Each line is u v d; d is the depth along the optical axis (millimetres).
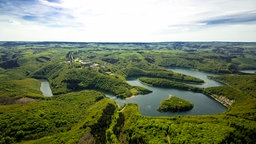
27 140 138750
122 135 150125
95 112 175875
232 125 153000
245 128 148500
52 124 157750
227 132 138625
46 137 138750
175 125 148250
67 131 150875
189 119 164625
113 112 187500
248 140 138875
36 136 142750
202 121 160625
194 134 135875
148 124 153000
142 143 135875
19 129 145625
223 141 129000
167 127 147750
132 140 140500
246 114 180500
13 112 170375
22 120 156000
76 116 176375
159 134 141375
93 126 151500
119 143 135875
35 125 152125
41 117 165125
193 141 127125
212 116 178500
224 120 163375
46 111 177875
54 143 128875
